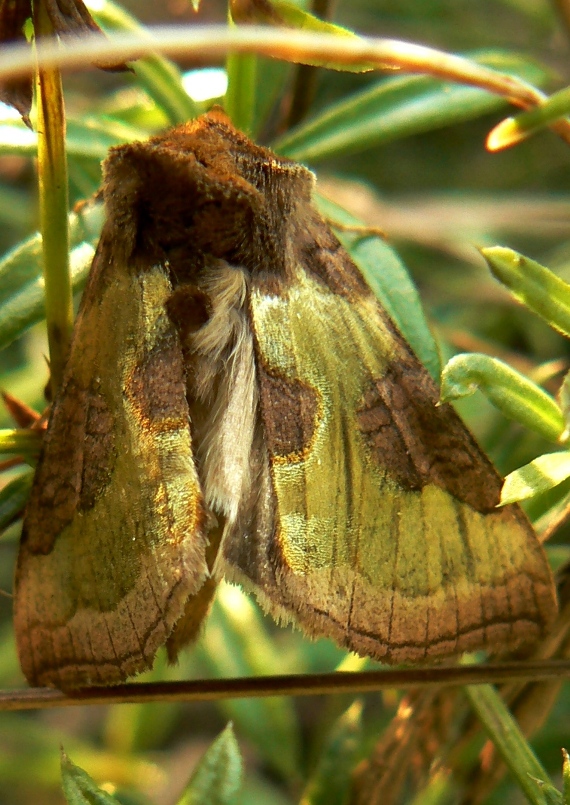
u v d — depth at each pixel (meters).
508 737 0.09
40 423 0.09
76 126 0.10
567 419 0.09
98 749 0.12
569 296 0.09
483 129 0.13
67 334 0.09
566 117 0.09
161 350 0.09
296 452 0.09
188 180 0.09
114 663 0.09
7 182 0.12
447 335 0.11
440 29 0.12
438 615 0.09
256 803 0.11
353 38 0.09
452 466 0.09
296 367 0.09
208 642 0.10
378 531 0.09
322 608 0.09
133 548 0.09
